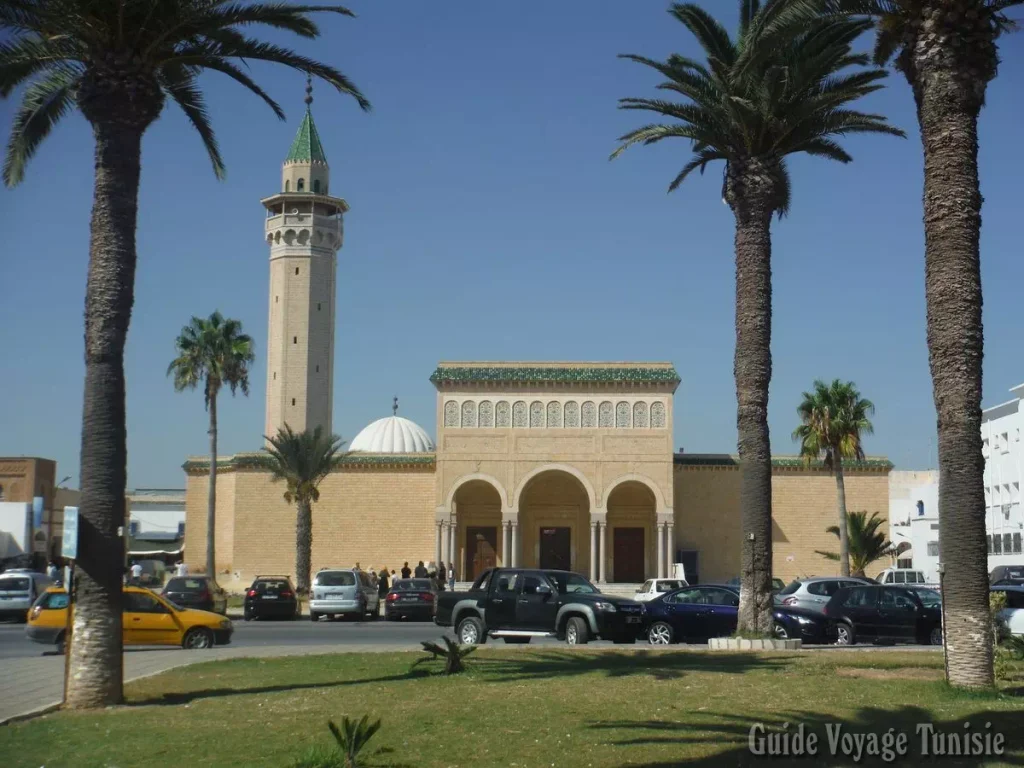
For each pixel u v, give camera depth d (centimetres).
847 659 2019
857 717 1341
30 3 1589
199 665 2014
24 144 1972
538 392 5994
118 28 1602
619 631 2552
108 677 1510
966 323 1608
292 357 6806
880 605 2647
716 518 6112
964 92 1631
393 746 1180
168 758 1143
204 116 2056
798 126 2392
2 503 6400
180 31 1656
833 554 5772
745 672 1797
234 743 1208
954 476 1592
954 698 1492
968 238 1622
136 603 2512
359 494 6147
